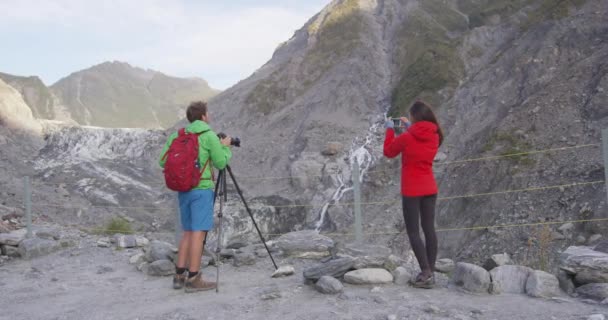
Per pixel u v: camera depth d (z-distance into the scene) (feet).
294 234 24.16
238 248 25.57
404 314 13.74
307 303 15.61
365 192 81.30
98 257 25.75
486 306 14.03
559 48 87.20
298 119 117.50
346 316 13.99
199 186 17.71
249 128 123.85
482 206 55.72
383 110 112.16
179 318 14.93
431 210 16.33
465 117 88.74
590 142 55.88
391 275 17.42
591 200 44.24
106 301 17.57
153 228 78.89
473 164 65.00
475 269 15.66
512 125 67.82
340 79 123.13
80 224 74.49
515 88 86.53
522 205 50.39
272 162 104.94
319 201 84.23
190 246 17.93
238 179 100.42
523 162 57.82
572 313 12.98
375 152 93.35
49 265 24.43
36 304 17.80
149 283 19.93
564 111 64.39
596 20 88.02
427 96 102.58
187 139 17.57
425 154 15.83
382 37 140.15
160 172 115.65
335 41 141.38
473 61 109.29
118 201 95.04
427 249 16.46
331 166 92.17
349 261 17.69
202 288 17.98
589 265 14.71
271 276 19.62
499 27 115.75
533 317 12.87
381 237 63.36
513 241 45.83
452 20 137.28
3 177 86.99
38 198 78.74
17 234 28.76
